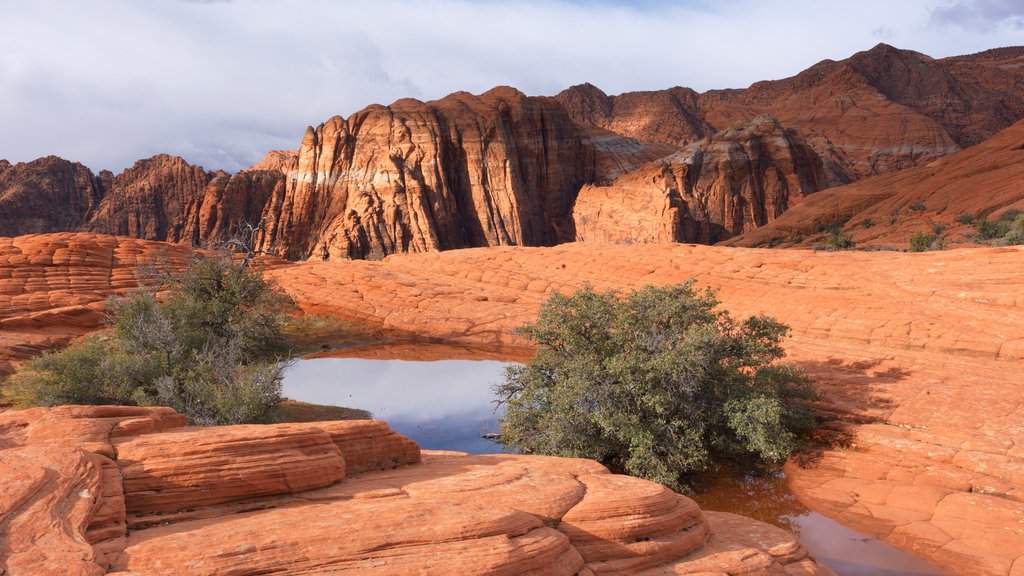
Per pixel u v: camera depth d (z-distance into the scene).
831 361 24.36
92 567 5.96
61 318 31.97
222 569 6.48
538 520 8.37
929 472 16.08
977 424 17.72
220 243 33.66
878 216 96.94
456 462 11.46
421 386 26.55
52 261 36.38
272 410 19.59
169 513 7.97
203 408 17.92
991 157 98.81
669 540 9.20
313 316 39.34
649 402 16.98
